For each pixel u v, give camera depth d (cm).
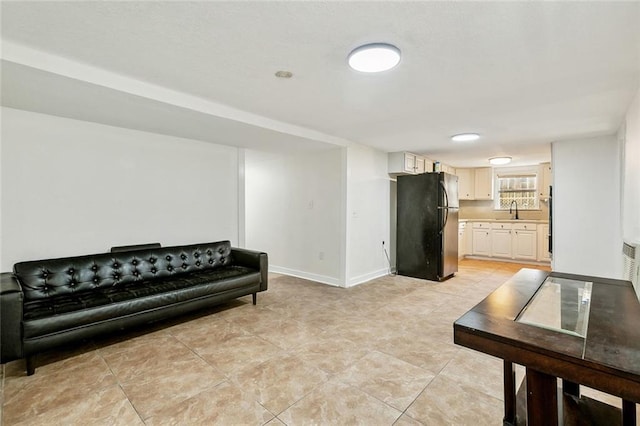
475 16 149
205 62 200
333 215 457
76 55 192
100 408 178
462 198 720
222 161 418
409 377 210
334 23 156
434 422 167
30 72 192
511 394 138
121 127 324
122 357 236
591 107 283
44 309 224
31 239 274
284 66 205
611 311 126
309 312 337
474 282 471
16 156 266
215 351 246
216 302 318
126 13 149
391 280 485
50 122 282
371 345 257
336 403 183
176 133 350
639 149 217
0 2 139
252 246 580
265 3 141
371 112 303
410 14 148
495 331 108
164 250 335
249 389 196
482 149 493
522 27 158
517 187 691
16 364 227
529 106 282
